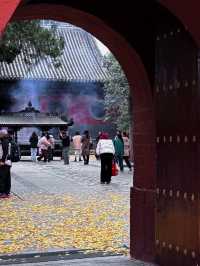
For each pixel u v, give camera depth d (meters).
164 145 7.12
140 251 7.90
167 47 6.98
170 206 6.96
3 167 15.91
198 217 6.25
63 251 8.68
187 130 6.54
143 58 7.48
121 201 15.10
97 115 54.19
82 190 18.11
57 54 21.91
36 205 14.22
